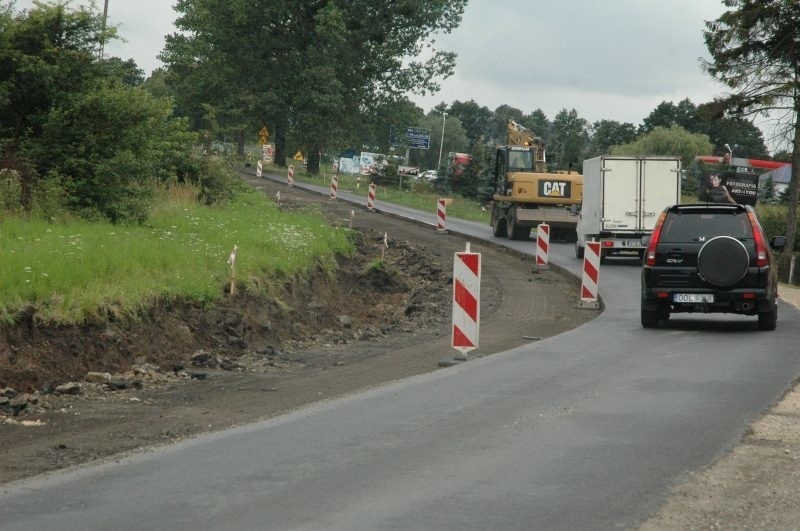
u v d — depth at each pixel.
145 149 28.05
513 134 56.00
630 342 18.36
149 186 28.19
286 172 94.00
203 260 22.25
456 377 14.04
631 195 38.78
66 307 15.88
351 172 131.38
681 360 15.84
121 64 28.70
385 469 8.54
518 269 36.50
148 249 21.30
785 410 11.48
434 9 88.00
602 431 10.20
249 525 6.85
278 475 8.31
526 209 47.88
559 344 18.03
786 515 7.29
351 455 9.08
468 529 6.78
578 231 41.72
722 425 10.53
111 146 27.02
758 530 6.92
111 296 17.03
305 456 9.04
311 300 25.14
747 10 54.34
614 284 31.42
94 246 20.44
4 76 26.70
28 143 26.12
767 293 19.94
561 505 7.41
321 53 86.12
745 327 21.31
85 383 14.30
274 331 20.55
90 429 10.88
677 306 20.34
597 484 8.05
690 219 20.50
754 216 20.41
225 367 16.48
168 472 8.45
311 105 86.69
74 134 26.59
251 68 88.62
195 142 40.31
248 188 48.03
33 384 13.93
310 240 31.55
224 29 87.81
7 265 16.58
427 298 28.97
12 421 11.41
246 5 86.06
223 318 19.22
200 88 88.75
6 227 21.06
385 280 30.92
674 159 38.81
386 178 94.38
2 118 26.98
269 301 21.88
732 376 14.08
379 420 10.80
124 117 27.05
